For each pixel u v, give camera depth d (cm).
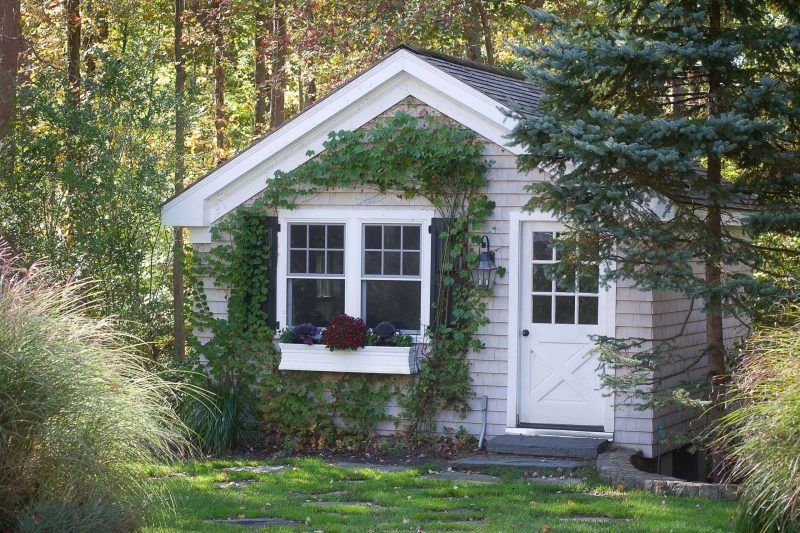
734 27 939
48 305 671
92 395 621
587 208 873
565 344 1084
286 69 2098
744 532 649
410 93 1134
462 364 1112
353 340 1110
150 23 2114
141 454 645
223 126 2284
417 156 1105
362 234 1159
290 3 1989
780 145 892
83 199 1414
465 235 1105
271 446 1140
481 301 1106
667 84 941
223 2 1950
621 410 1059
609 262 942
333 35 1925
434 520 764
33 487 599
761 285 855
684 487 844
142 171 1452
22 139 1413
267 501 830
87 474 603
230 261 1195
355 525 739
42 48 2019
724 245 917
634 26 934
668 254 884
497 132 1095
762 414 648
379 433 1141
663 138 873
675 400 894
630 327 1059
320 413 1155
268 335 1184
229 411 1120
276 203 1181
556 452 1023
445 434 1115
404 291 1145
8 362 605
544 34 2009
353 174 1145
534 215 1085
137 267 1477
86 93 1496
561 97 935
